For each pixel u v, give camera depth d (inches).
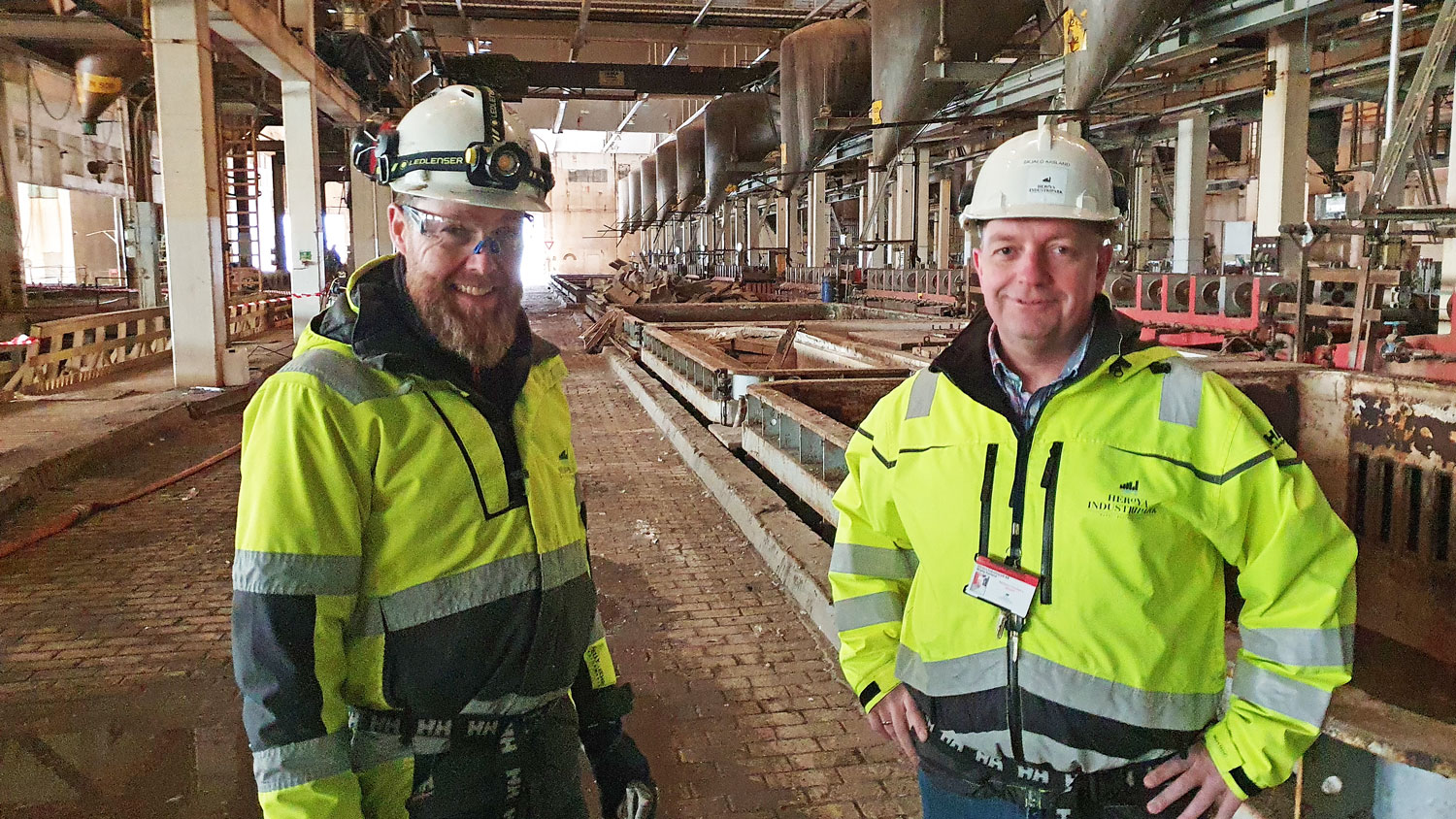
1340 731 76.9
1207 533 58.9
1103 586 58.6
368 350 55.7
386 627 57.5
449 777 58.8
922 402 66.9
